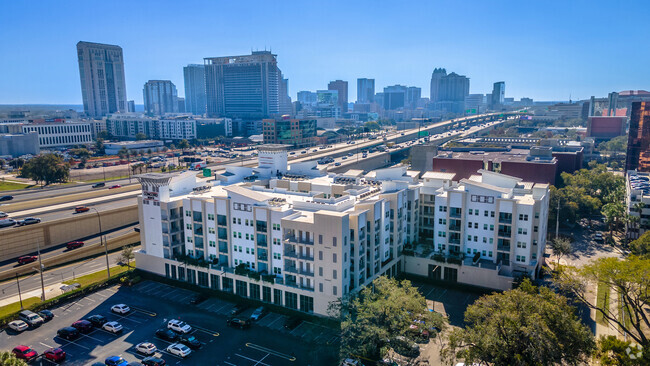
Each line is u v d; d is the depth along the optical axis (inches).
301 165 7126.0
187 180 5644.7
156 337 3934.5
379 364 3442.4
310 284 4266.7
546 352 2859.3
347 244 4072.3
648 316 4116.6
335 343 3791.8
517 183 5413.4
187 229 5113.2
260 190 5713.6
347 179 5959.6
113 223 6786.4
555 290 4522.6
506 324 3011.8
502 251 4778.5
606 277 3577.8
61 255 5684.1
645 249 4985.2
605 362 2967.5
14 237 5595.5
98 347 3779.5
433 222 5526.6
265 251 4621.1
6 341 3868.1
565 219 6884.8
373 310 3486.7
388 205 4896.7
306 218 4315.9
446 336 3855.8
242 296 4650.6
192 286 4906.5
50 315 4264.3
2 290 4869.6
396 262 5054.1
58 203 7229.3
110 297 4744.1
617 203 6501.0
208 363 3526.1
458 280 4857.3
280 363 3521.2
